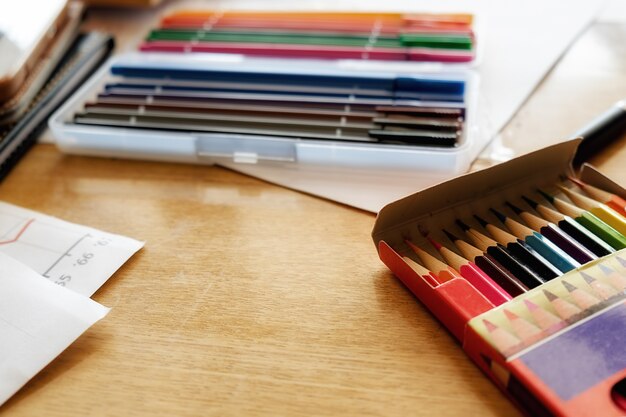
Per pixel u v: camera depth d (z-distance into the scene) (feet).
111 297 1.40
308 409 1.13
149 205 1.70
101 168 1.87
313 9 2.63
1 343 1.25
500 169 1.42
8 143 1.85
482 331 1.11
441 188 1.37
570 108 1.90
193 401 1.16
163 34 2.40
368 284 1.39
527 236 1.34
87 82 2.18
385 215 1.34
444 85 1.94
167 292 1.41
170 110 1.94
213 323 1.32
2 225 1.63
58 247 1.54
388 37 2.27
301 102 1.94
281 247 1.52
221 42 2.32
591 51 2.17
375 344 1.24
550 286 1.17
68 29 2.30
